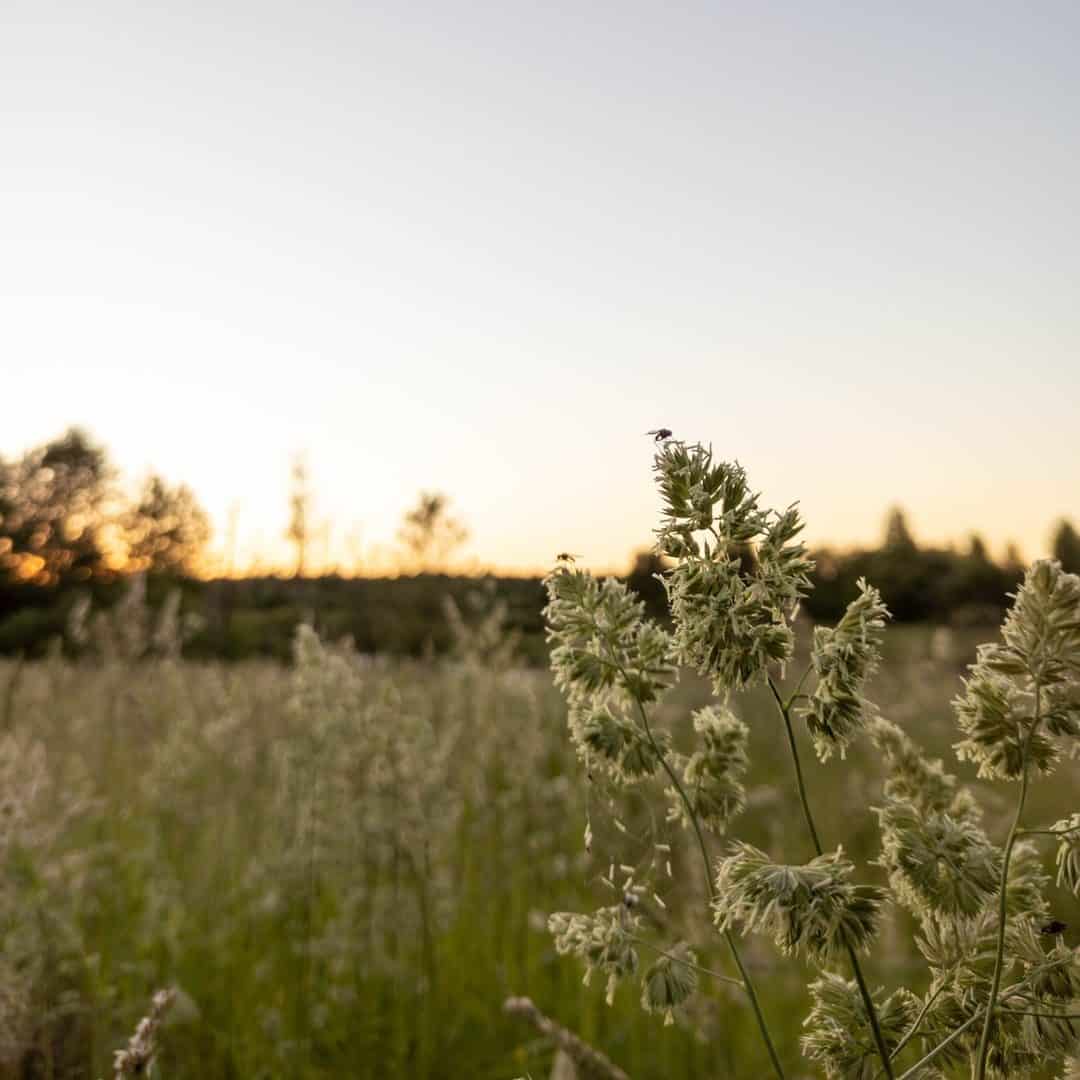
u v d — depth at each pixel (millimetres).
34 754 4742
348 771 5121
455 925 5488
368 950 5113
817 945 1388
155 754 6223
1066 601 1342
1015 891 1507
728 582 1493
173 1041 4129
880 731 1782
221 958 4984
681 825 1665
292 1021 4551
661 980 1548
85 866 4926
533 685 6133
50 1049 3748
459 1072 4344
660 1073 4113
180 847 6043
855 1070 1514
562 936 1608
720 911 1453
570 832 6199
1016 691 1398
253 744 6191
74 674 7133
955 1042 1481
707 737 1647
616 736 1597
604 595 1635
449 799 5375
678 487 1528
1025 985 1444
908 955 4043
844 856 1418
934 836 1471
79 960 4281
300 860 5246
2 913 4004
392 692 5254
